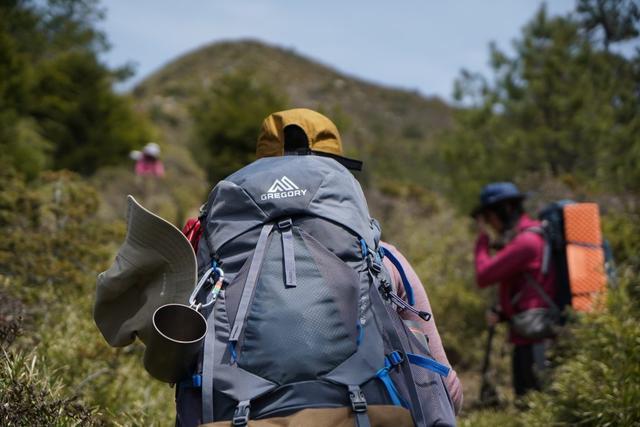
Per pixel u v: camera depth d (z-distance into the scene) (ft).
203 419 6.05
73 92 65.05
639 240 19.95
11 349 10.71
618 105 31.96
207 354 6.21
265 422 5.82
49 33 86.43
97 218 19.38
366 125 223.10
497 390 18.85
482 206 17.46
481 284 16.56
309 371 6.01
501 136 35.42
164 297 6.72
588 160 32.32
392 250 7.30
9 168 17.58
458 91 36.88
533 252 15.81
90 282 16.51
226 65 265.34
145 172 57.11
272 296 6.26
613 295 14.10
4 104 44.88
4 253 14.83
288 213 6.73
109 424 11.44
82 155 61.16
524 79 34.60
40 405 8.66
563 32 34.06
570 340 14.79
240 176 7.11
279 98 61.41
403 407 6.17
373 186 52.75
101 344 13.34
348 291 6.35
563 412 13.43
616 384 12.53
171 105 171.63
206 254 6.86
